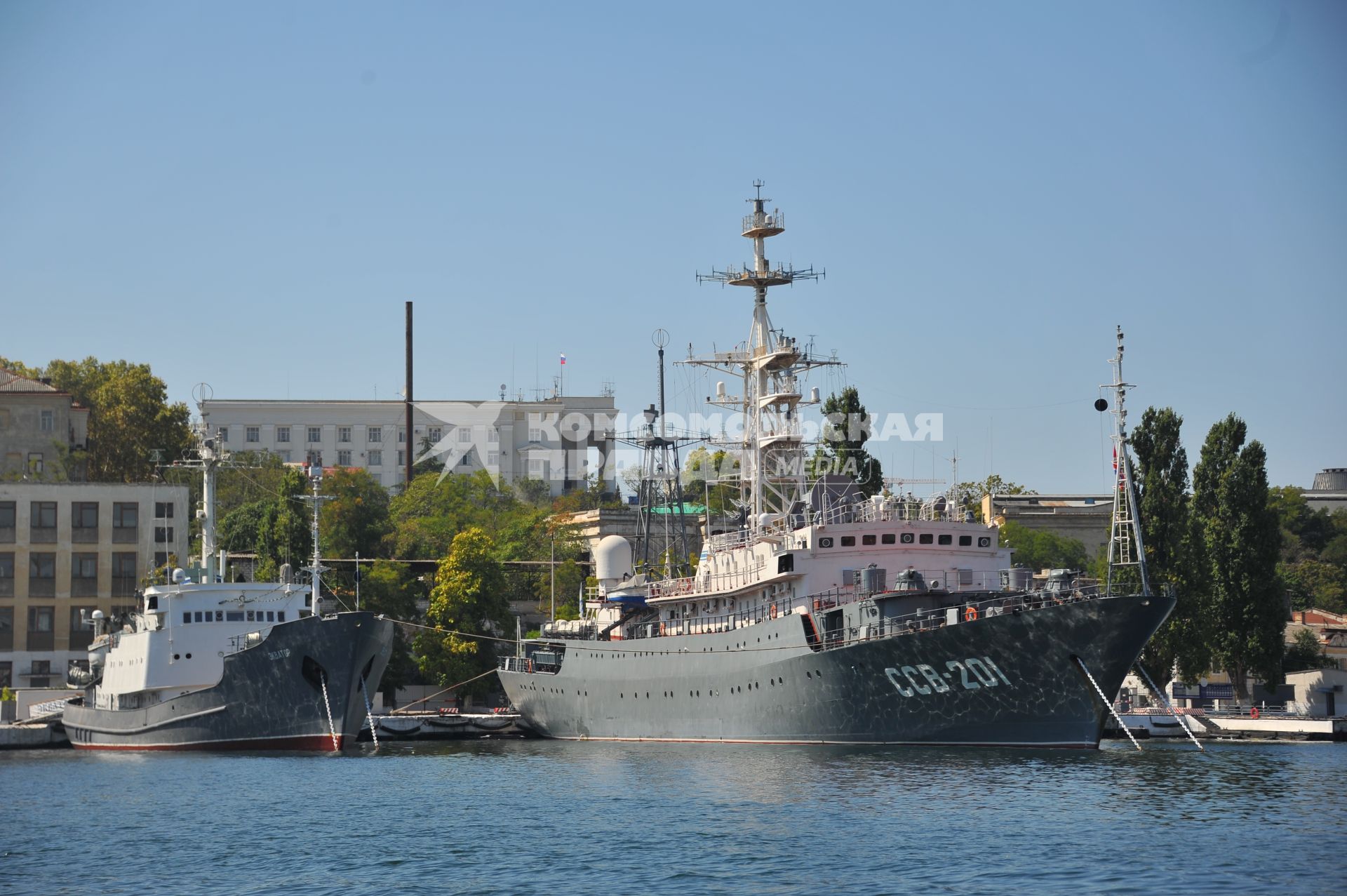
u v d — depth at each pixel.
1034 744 140.50
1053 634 135.38
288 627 163.50
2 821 118.62
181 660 172.62
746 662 158.88
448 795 130.38
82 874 98.12
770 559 159.50
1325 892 86.94
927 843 100.62
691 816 114.31
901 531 154.38
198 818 118.81
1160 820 107.50
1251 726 187.75
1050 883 89.44
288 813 120.88
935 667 141.88
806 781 128.12
